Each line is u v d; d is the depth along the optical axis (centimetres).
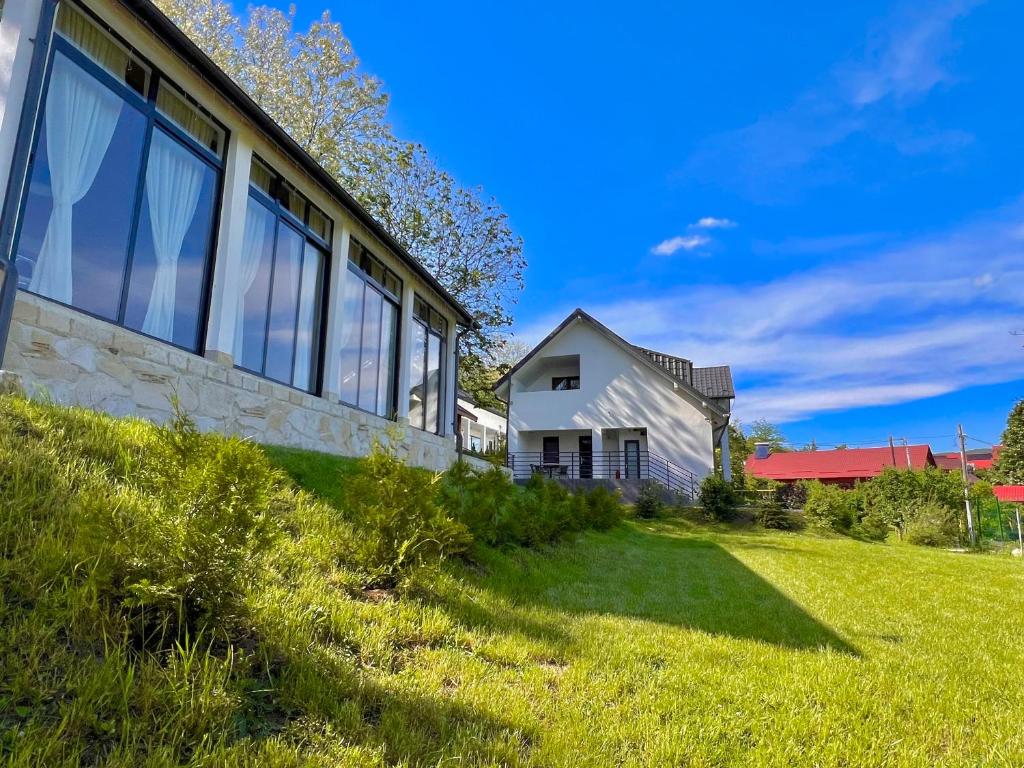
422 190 2119
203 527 236
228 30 1798
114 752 169
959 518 2117
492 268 2238
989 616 593
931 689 352
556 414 2417
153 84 559
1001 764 261
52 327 434
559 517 820
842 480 4078
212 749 184
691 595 604
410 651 306
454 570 472
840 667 377
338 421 822
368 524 404
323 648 269
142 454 362
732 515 1830
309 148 1880
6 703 175
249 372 675
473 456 1358
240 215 647
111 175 513
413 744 214
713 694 310
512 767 216
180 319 581
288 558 355
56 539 247
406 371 1059
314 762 190
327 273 843
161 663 216
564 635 382
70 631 210
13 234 416
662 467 2267
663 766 229
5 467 288
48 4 450
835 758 253
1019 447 4003
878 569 909
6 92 424
